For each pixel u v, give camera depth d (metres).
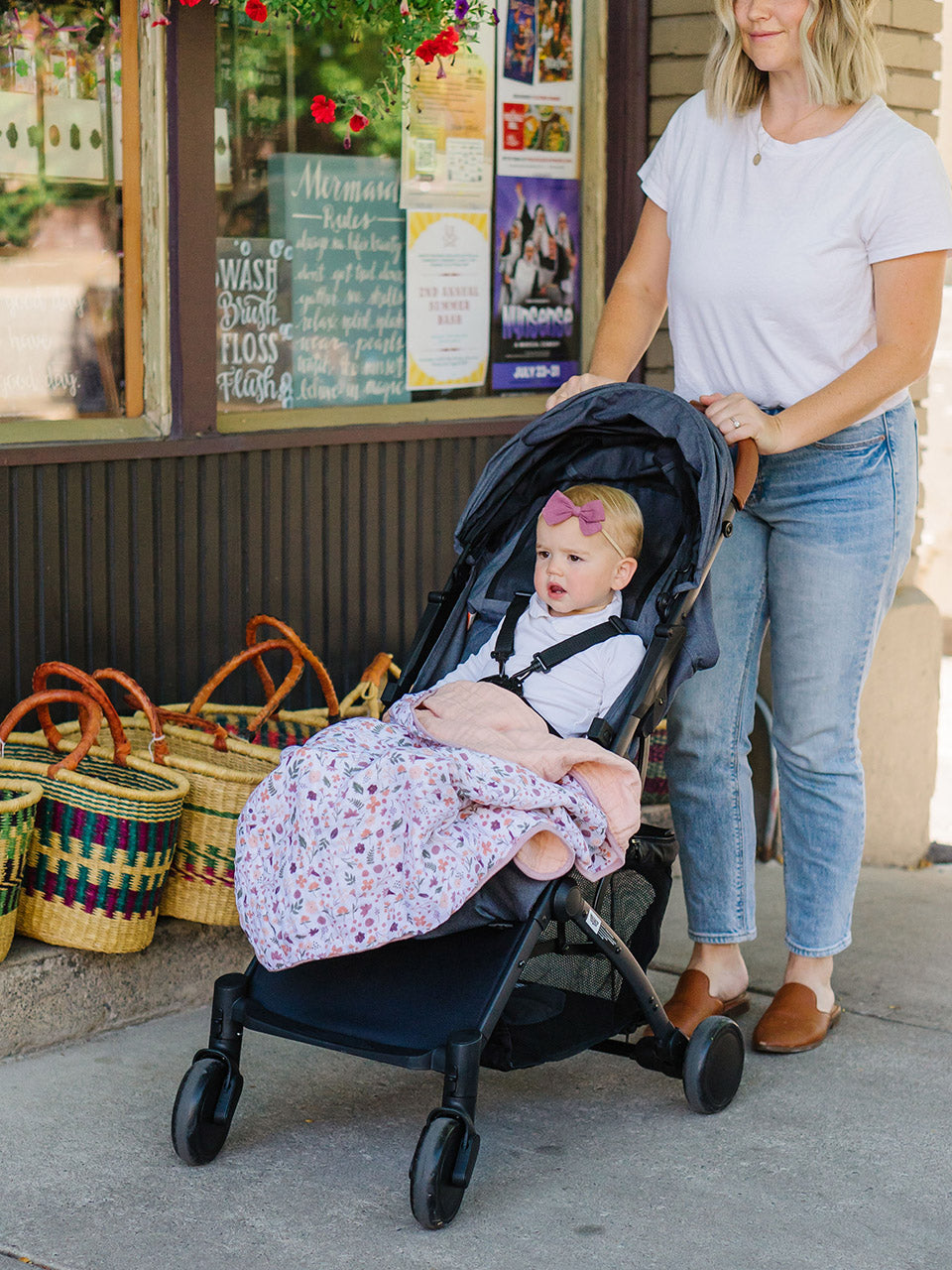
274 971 2.94
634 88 5.13
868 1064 3.68
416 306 4.85
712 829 3.75
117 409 4.20
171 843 3.61
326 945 2.79
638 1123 3.34
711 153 3.57
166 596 4.27
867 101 3.43
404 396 4.86
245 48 4.30
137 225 4.16
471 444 5.00
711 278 3.52
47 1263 2.73
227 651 4.43
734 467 3.37
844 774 3.70
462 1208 2.95
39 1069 3.53
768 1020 3.74
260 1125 3.29
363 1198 2.98
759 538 3.66
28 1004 3.58
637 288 3.84
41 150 3.97
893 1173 3.14
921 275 3.37
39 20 3.92
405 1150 3.19
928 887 5.23
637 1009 3.28
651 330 3.86
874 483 3.54
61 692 3.49
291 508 4.53
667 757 3.78
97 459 4.05
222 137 4.30
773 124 3.48
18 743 3.82
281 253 4.48
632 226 5.21
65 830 3.52
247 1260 2.75
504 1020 3.01
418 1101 3.42
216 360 4.34
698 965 3.85
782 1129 3.32
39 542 3.98
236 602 4.43
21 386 4.02
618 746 3.04
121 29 4.05
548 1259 2.77
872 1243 2.86
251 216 4.39
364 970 2.94
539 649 3.29
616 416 3.42
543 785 2.90
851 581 3.57
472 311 5.00
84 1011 3.70
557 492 3.29
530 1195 3.01
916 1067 3.67
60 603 4.05
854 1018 3.96
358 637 4.77
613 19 5.12
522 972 3.10
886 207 3.35
